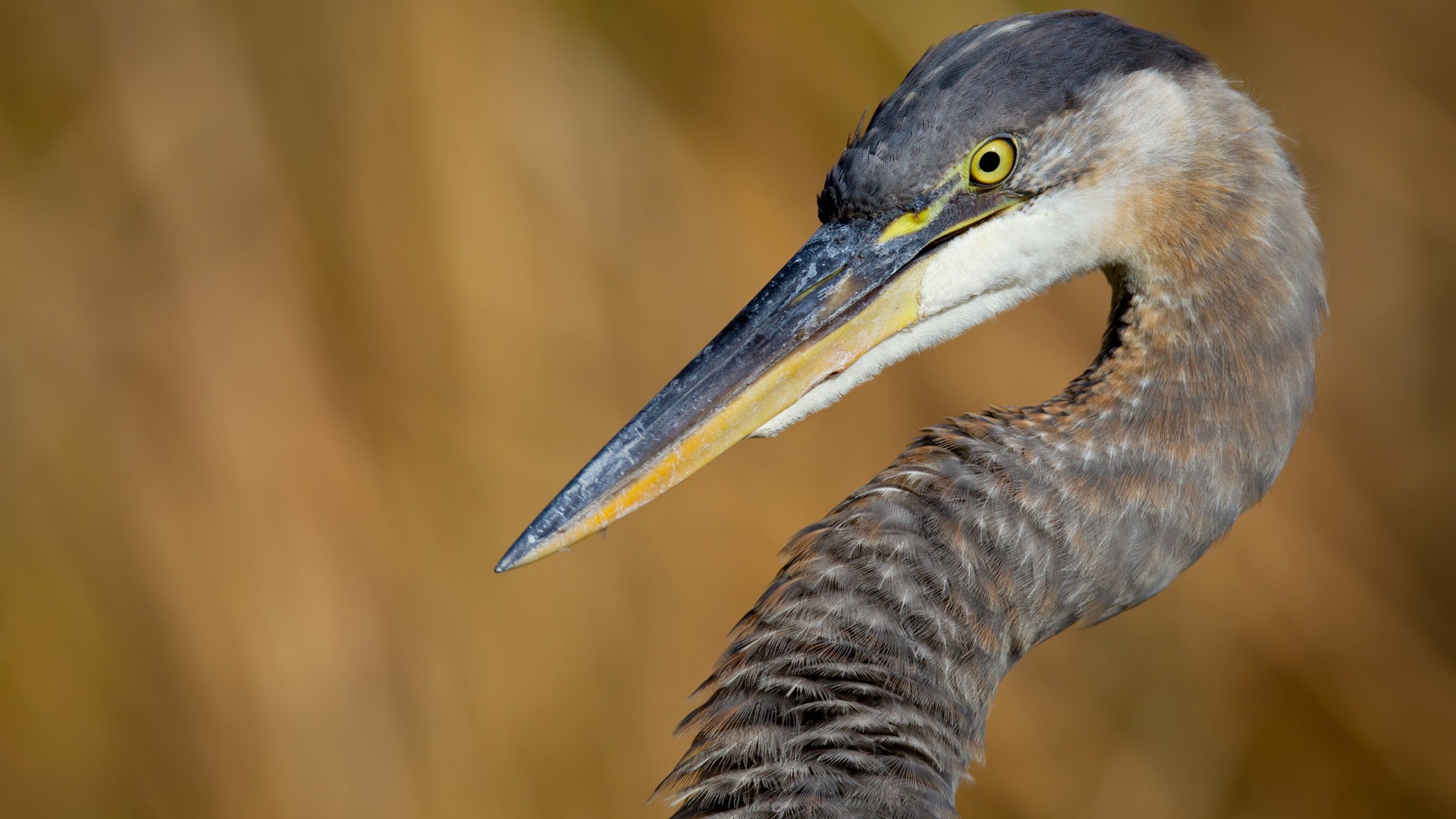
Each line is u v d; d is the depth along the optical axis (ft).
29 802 32.07
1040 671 35.68
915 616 16.07
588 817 32.42
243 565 31.78
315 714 31.71
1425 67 41.39
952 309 18.25
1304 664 35.60
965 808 34.58
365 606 31.99
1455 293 40.50
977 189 17.79
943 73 17.88
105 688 32.48
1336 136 41.22
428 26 33.60
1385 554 37.86
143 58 33.73
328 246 33.27
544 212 34.09
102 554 32.65
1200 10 40.93
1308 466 37.91
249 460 31.86
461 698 32.17
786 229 35.42
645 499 17.90
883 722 15.53
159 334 32.76
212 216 33.12
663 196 34.91
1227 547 36.09
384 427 32.60
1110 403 17.34
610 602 33.27
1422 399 40.04
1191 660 35.81
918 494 16.66
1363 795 35.17
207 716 31.91
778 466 34.47
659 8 35.40
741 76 35.76
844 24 35.94
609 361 34.01
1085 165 17.57
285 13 33.86
